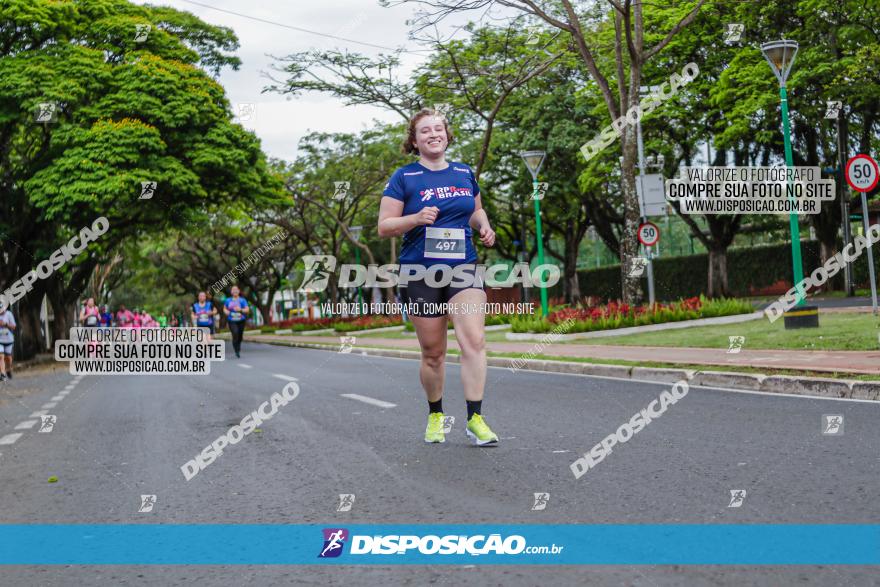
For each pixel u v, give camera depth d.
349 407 9.19
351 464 5.68
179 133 27.98
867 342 11.24
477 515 4.13
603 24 26.00
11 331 18.67
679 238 51.25
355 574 3.36
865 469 4.69
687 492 4.36
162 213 30.17
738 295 42.66
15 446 7.73
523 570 3.28
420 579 3.25
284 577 3.38
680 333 17.16
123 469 6.11
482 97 30.19
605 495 4.39
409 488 4.82
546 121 33.78
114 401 11.87
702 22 29.20
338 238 50.81
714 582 3.03
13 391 15.35
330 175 40.03
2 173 27.75
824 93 26.81
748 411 7.22
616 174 33.41
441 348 6.02
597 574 3.18
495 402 8.88
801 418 6.68
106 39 28.47
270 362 20.31
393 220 5.45
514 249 48.31
